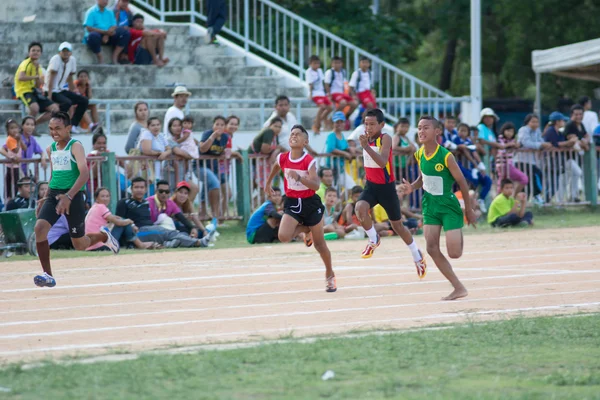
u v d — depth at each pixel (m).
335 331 19.94
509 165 52.00
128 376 15.40
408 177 49.12
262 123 55.09
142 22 60.00
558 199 54.38
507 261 33.34
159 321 21.80
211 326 20.95
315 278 29.45
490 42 101.06
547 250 36.78
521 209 46.56
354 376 15.54
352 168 47.94
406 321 21.19
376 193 27.33
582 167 55.09
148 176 43.47
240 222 46.53
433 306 23.64
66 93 49.12
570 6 93.31
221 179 46.22
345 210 43.19
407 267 32.09
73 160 26.70
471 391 14.46
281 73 63.12
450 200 24.39
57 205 26.53
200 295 26.05
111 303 24.78
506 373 15.76
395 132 49.38
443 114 62.66
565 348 17.72
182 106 47.22
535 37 93.81
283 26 65.19
